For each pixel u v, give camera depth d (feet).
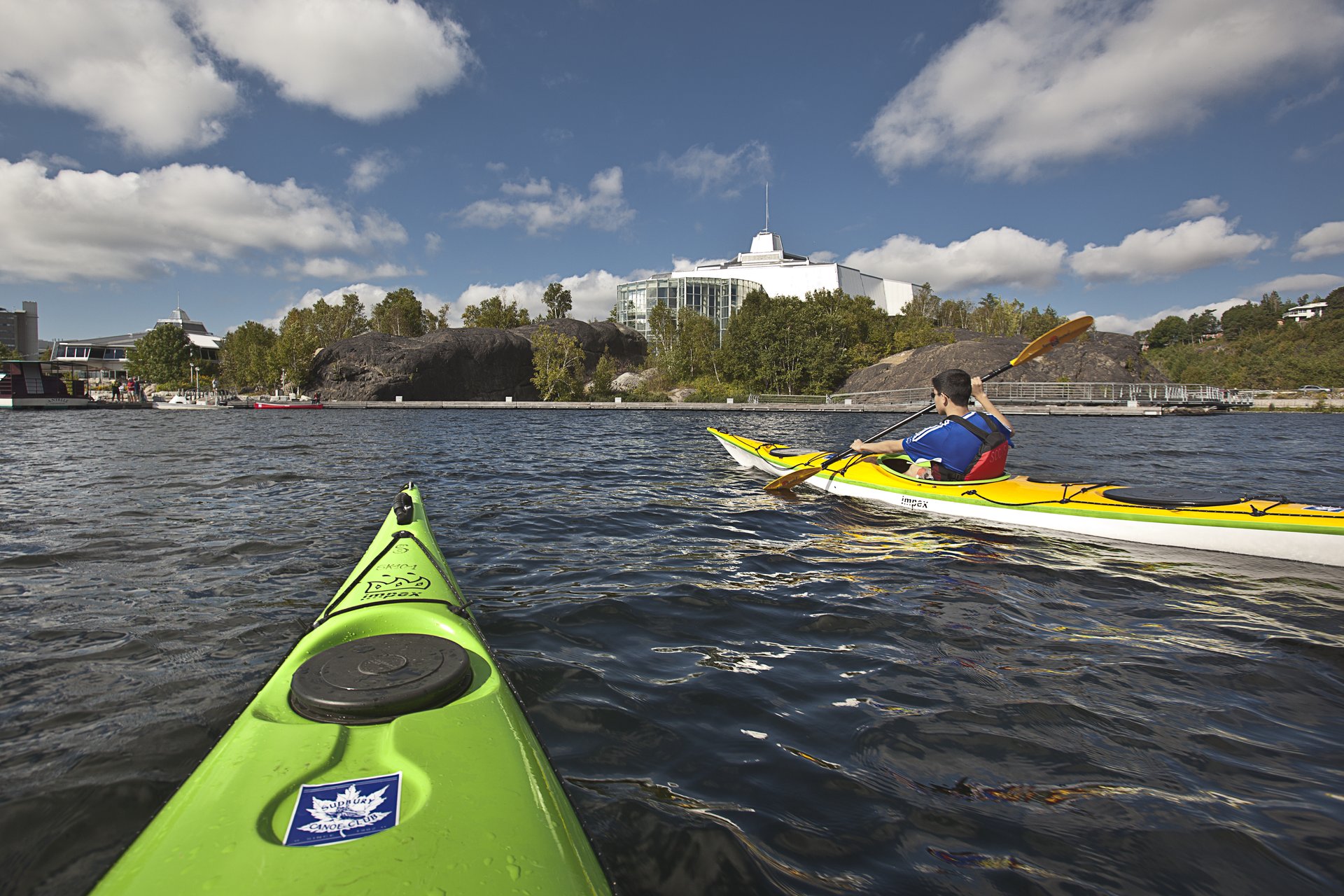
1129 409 107.14
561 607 11.61
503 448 43.50
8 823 5.79
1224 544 15.34
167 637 10.02
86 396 118.62
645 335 219.41
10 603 11.53
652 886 5.09
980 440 19.02
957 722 7.73
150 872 3.66
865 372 153.58
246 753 4.76
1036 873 5.32
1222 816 6.06
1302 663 9.52
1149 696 8.46
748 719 7.77
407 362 148.46
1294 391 180.65
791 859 5.44
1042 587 12.98
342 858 3.75
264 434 56.90
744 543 16.46
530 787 4.62
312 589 12.32
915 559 14.99
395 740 4.91
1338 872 5.35
